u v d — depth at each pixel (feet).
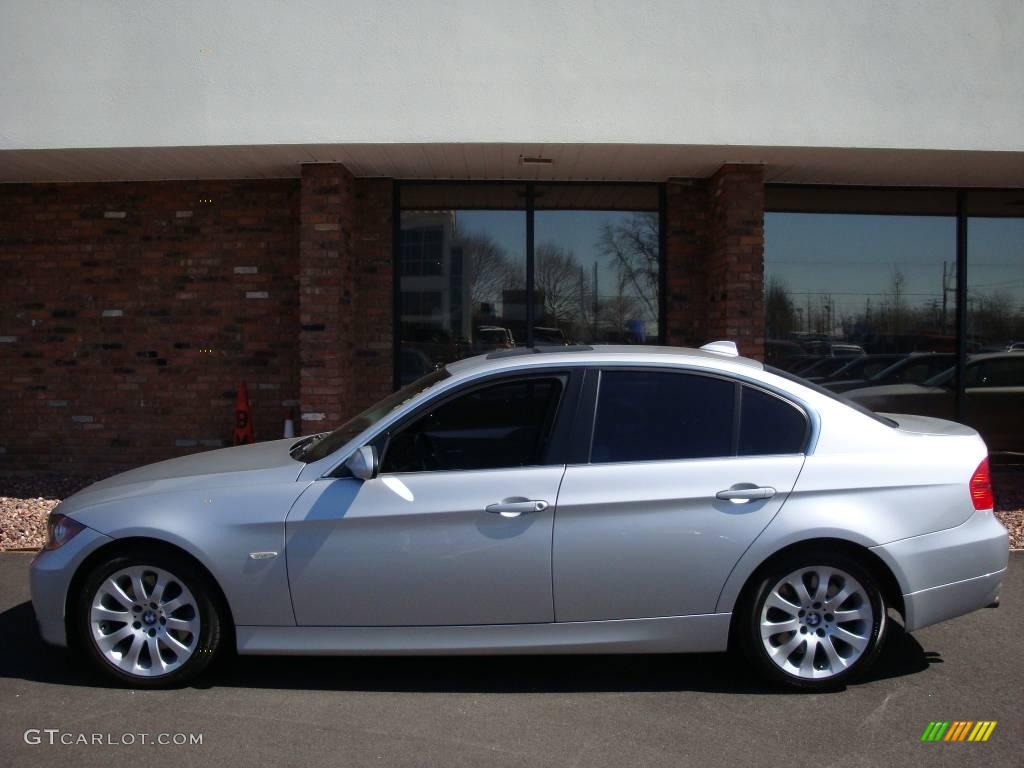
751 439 13.80
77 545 13.67
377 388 29.50
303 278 26.96
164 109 24.79
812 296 30.63
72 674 14.49
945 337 30.76
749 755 11.80
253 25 24.61
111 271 29.84
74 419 30.01
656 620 13.38
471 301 29.84
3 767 11.46
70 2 24.68
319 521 13.37
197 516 13.52
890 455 13.78
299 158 26.45
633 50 24.59
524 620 13.41
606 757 11.76
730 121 24.77
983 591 13.83
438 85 24.59
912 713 13.05
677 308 29.66
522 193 29.81
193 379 29.86
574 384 13.98
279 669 14.83
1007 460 30.89
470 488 13.39
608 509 13.28
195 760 11.67
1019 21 24.82
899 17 24.73
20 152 25.40
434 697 13.70
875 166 27.35
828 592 13.60
